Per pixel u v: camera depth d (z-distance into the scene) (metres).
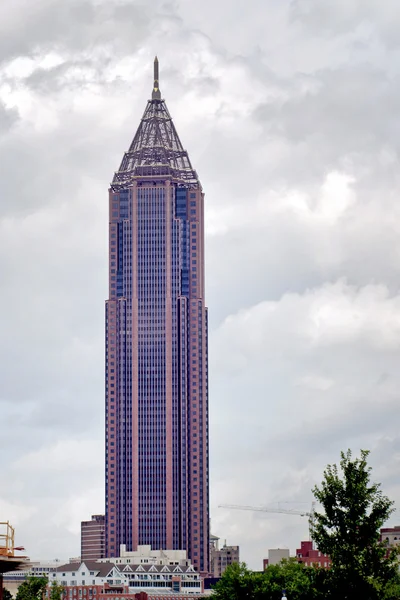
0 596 135.38
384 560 166.00
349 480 167.50
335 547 165.38
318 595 165.62
